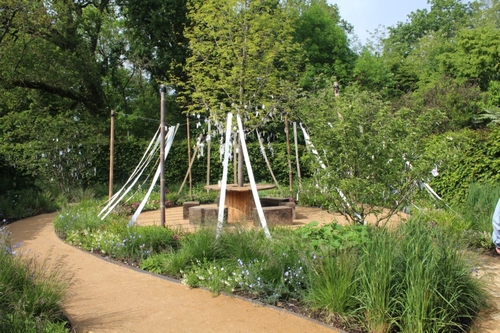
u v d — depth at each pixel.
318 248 5.04
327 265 4.25
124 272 5.65
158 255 6.00
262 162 17.11
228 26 11.82
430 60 30.42
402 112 5.93
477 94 17.08
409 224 4.87
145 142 16.78
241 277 4.87
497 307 4.30
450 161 5.87
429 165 5.68
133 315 4.20
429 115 5.89
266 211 8.59
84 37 19.72
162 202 7.67
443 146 5.81
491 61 19.70
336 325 3.88
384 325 3.65
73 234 7.53
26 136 15.25
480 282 4.36
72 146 14.23
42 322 3.48
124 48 21.27
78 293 4.84
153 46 20.08
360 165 5.78
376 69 23.42
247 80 11.95
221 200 7.16
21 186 13.84
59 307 4.18
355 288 4.02
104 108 20.81
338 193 5.96
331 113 6.20
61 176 13.98
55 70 17.33
